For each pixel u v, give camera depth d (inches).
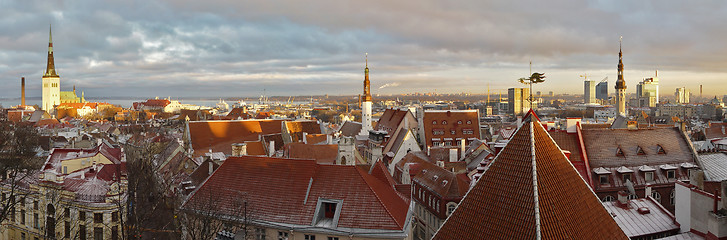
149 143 4377.5
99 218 2785.4
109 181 3038.9
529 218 1347.2
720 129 6638.8
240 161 2598.4
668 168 3102.9
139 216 2792.8
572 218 1395.2
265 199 2389.3
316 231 2209.6
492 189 1492.4
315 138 5022.1
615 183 3009.4
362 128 6614.2
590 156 3110.2
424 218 3410.4
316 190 2369.6
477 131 5949.8
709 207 1889.8
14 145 4601.4
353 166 2416.3
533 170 1406.3
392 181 2844.5
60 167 3469.5
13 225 3139.8
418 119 6131.9
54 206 2896.2
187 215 2416.3
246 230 2182.6
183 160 3932.1
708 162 3257.9
